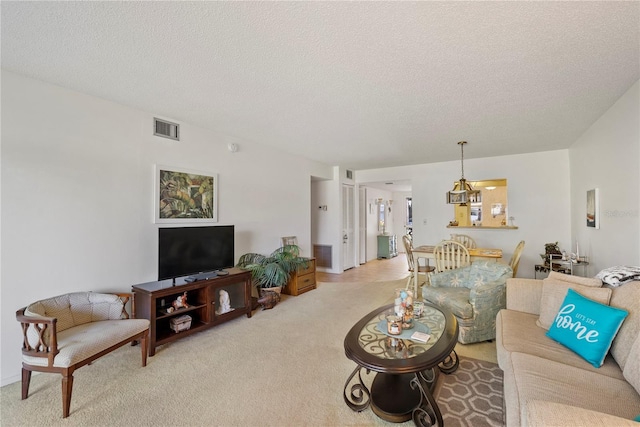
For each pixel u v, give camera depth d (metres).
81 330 2.23
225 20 1.69
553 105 2.99
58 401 1.99
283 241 5.00
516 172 5.34
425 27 1.75
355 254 7.36
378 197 9.20
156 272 3.24
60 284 2.54
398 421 1.75
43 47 1.97
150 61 2.15
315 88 2.60
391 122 3.51
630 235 2.62
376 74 2.34
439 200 6.07
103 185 2.83
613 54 2.05
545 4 1.56
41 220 2.45
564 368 1.56
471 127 3.71
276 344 2.86
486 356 2.56
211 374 2.31
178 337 2.88
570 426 0.91
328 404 1.93
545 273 5.04
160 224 3.28
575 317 1.84
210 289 3.23
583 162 4.05
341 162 6.09
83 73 2.34
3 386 2.20
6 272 2.27
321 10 1.60
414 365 1.63
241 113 3.22
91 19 1.68
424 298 3.31
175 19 1.68
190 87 2.58
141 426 1.74
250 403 1.95
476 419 1.76
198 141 3.69
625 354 1.53
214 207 3.86
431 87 2.57
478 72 2.31
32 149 2.41
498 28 1.76
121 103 2.95
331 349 2.75
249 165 4.41
